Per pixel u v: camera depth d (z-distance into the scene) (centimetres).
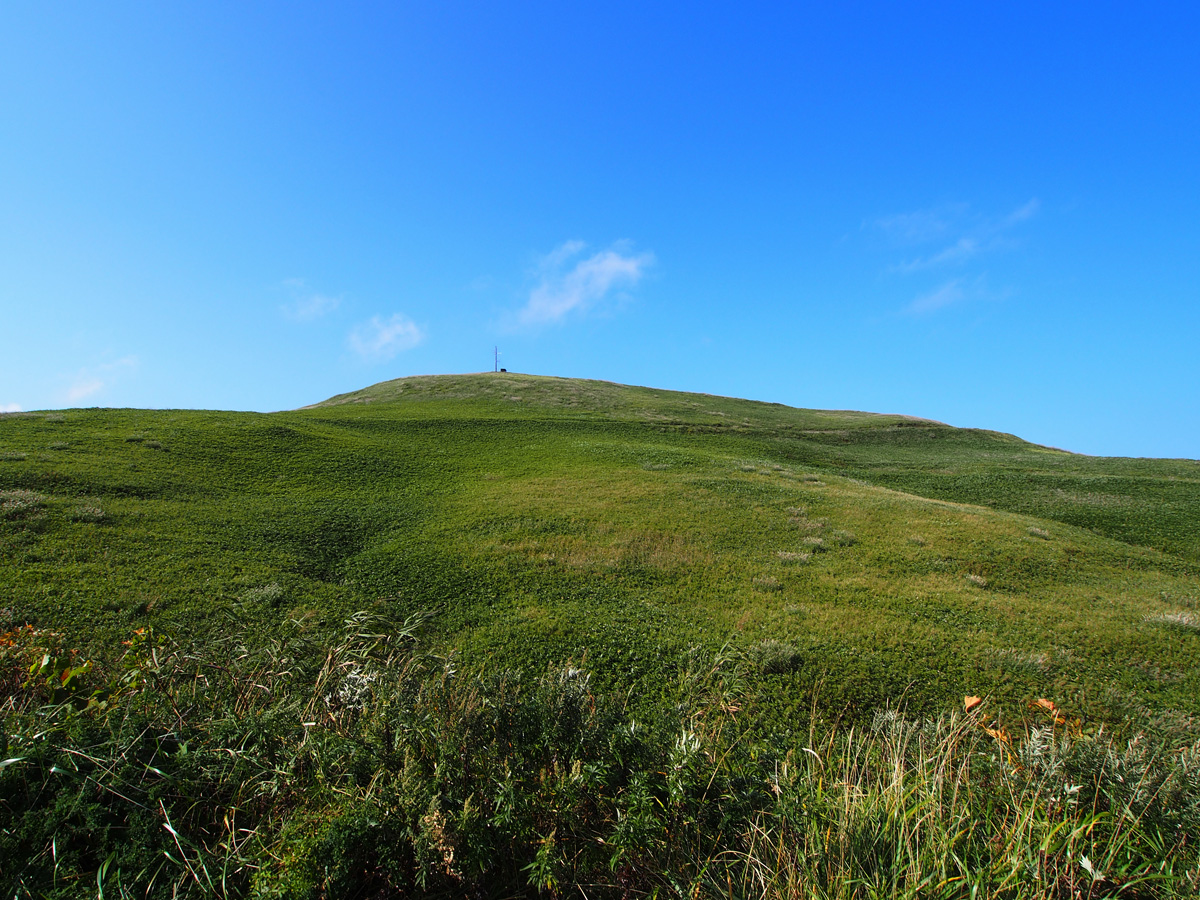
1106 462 5175
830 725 1266
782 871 445
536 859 444
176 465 3381
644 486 3572
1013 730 1270
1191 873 419
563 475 3941
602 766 508
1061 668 1577
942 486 4316
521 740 561
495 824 448
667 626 1777
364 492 3406
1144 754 549
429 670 848
